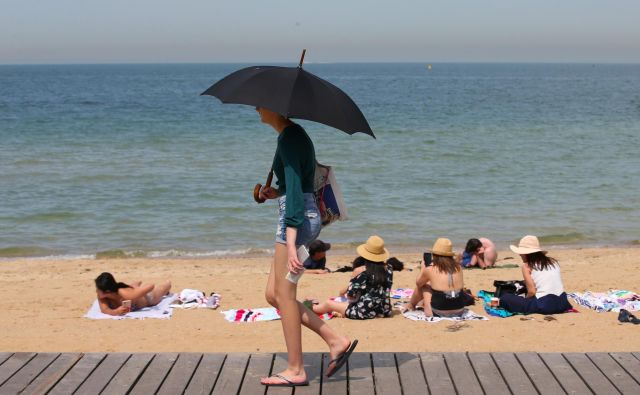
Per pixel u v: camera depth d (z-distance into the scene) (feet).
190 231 63.16
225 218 67.77
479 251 48.24
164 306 34.83
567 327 30.53
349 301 32.76
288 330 18.01
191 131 140.77
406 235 62.44
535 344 28.07
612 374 18.76
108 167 94.48
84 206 71.82
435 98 301.02
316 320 18.52
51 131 139.23
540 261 33.50
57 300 37.60
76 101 262.06
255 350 27.71
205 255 55.57
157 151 110.93
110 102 255.29
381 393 17.70
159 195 77.15
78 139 125.80
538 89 416.26
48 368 19.02
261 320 32.32
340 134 137.18
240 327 31.22
